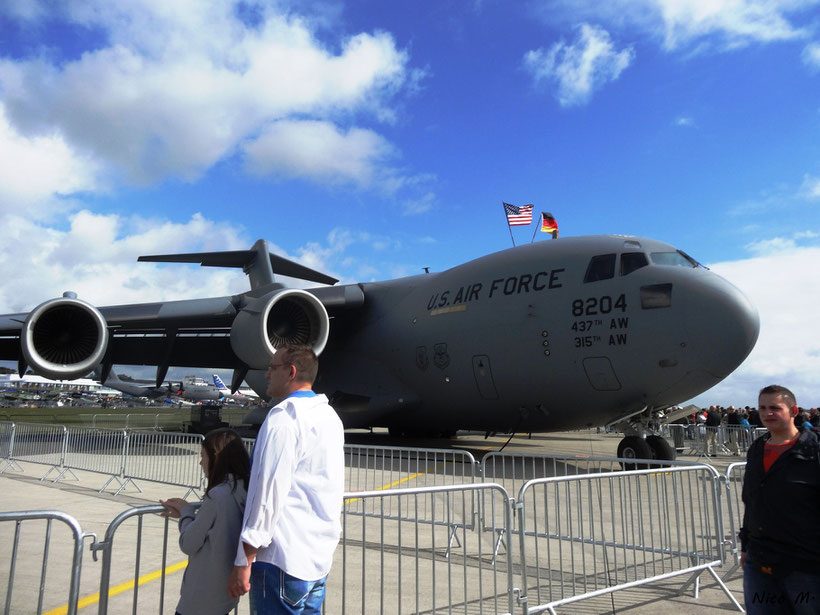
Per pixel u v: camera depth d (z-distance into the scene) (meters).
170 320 13.75
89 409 59.88
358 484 9.29
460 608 4.14
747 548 2.97
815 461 2.76
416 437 18.84
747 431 17.16
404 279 15.20
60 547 5.63
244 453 2.71
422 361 13.35
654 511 7.76
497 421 12.99
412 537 6.25
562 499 8.43
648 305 10.04
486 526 6.75
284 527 2.38
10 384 80.31
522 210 17.48
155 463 9.57
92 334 11.78
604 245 11.05
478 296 12.27
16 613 3.91
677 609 4.19
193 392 60.12
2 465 11.80
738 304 9.64
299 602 2.35
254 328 11.91
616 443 20.55
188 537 2.55
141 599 4.22
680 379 9.95
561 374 10.95
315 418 2.51
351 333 15.41
